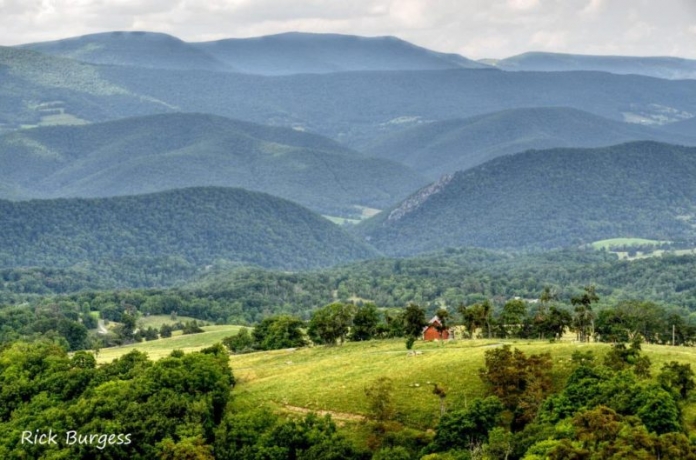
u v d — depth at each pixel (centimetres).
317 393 16138
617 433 11806
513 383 14975
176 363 17125
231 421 14750
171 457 13525
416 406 15112
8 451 14625
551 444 11956
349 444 13888
